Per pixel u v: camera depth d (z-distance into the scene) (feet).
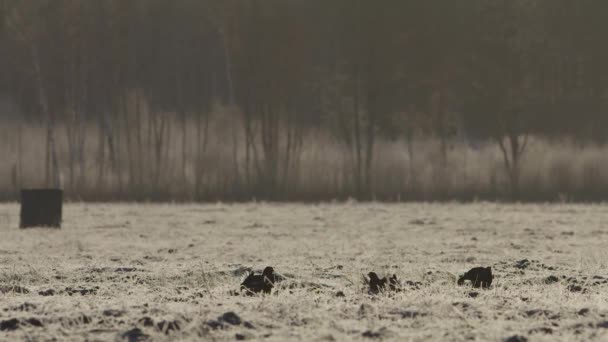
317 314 109.81
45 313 113.70
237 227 344.28
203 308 114.52
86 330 101.35
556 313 112.27
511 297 128.67
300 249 241.14
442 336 96.17
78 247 246.47
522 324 104.47
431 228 338.54
